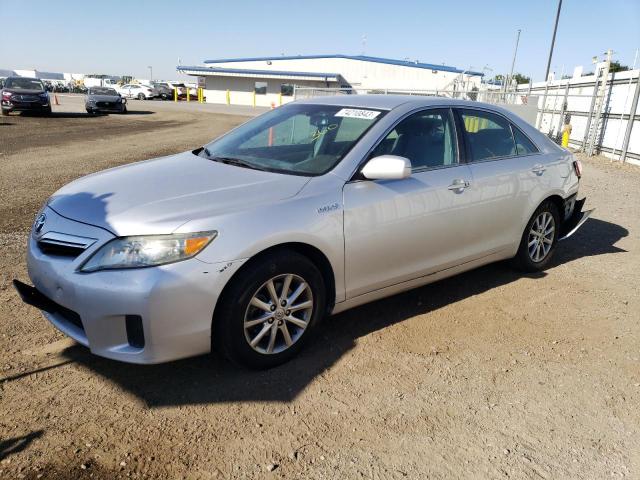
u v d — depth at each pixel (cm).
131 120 2550
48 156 1218
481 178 423
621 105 1443
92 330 283
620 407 304
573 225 540
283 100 5325
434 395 308
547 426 285
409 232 374
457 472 249
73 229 299
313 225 320
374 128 373
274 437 268
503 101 1964
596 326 405
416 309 423
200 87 5766
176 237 280
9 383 304
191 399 296
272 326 319
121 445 259
